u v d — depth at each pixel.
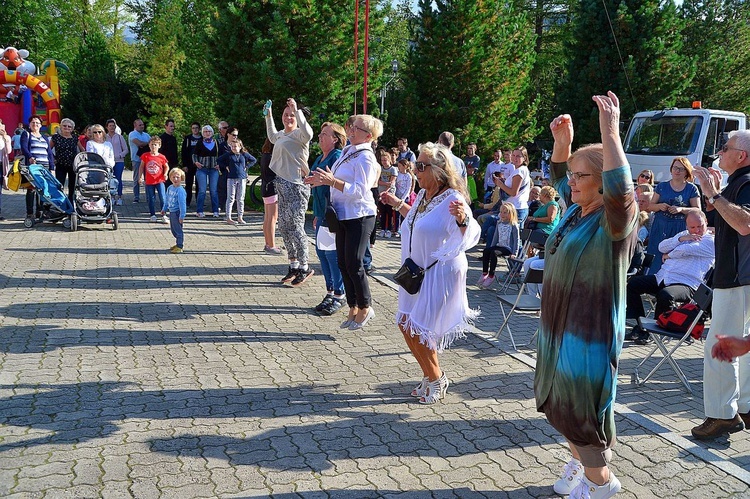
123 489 3.26
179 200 9.73
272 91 15.45
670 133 13.41
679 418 4.54
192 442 3.82
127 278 8.07
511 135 20.09
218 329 6.16
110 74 33.34
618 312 2.85
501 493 3.39
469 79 18.80
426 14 18.84
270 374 5.04
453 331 4.45
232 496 3.25
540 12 27.98
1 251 9.29
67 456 3.59
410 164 13.09
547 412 3.03
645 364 5.79
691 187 7.55
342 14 15.80
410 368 5.28
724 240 4.02
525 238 9.09
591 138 20.36
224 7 15.61
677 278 6.20
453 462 3.72
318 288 8.07
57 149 12.71
